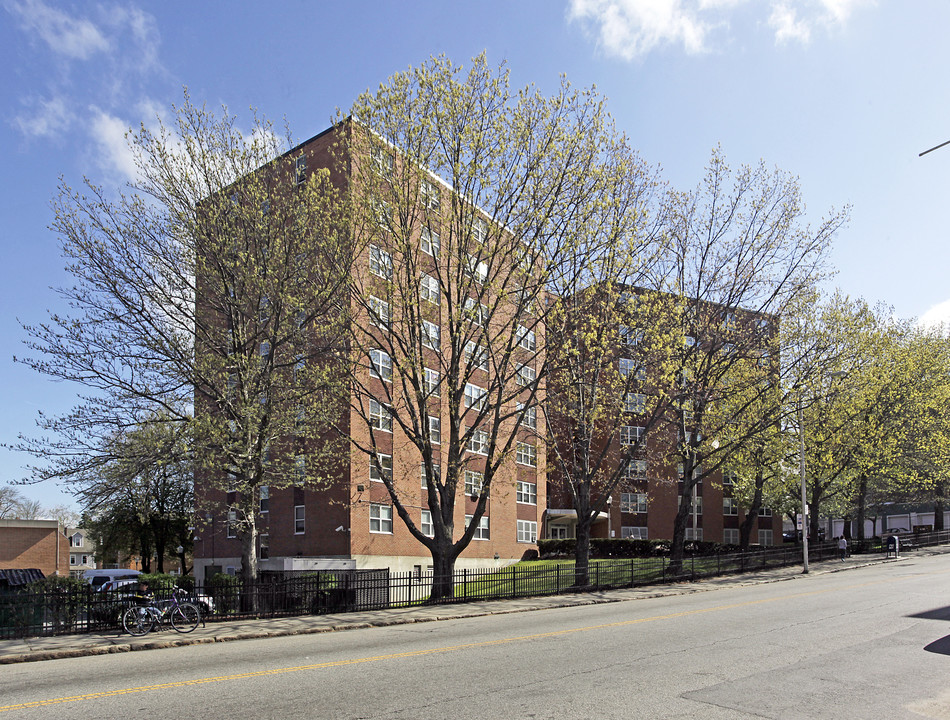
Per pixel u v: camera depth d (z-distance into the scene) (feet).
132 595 62.34
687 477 114.01
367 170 79.82
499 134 79.87
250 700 29.68
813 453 141.38
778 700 29.35
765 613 60.70
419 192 82.07
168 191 72.64
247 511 74.95
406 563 119.75
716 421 119.85
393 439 119.55
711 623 54.54
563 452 158.30
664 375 96.84
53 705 29.43
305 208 76.74
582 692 30.68
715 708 27.99
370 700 29.40
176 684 33.35
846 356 119.96
